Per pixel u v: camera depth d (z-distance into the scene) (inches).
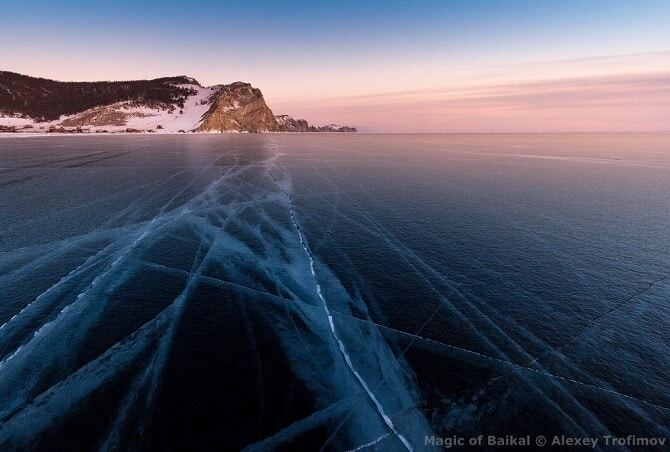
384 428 223.3
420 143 2888.8
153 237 541.3
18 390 247.3
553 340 312.5
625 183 1019.3
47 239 527.2
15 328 314.7
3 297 365.7
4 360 275.3
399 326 330.0
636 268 452.1
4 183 922.7
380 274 433.1
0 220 609.9
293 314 344.8
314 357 285.9
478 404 243.1
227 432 218.1
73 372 264.4
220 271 432.8
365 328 325.7
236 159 1493.6
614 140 3772.1
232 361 279.0
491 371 274.1
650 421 231.9
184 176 1048.2
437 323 335.0
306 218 650.8
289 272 434.0
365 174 1146.0
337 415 231.9
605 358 290.4
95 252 483.8
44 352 285.1
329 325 328.8
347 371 271.7
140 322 327.0
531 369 276.8
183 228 582.9
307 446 209.5
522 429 224.5
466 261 472.7
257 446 209.3
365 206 741.3
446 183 1001.5
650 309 360.5
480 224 625.3
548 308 362.6
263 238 545.6
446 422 228.7
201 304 358.3
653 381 265.9
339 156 1697.8
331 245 522.9
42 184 911.7
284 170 1205.1
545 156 1800.0
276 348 295.1
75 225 589.0
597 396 251.8
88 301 360.5
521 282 416.8
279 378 262.7
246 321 331.0
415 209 719.7
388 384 259.4
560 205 760.3
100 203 725.3
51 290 381.4
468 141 3344.0
